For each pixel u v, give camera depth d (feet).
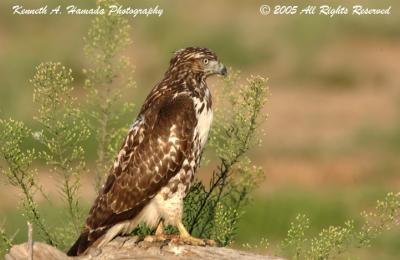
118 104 49.98
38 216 38.19
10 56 102.83
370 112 96.63
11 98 86.53
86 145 65.05
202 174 65.77
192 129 36.17
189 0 124.57
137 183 35.45
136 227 37.19
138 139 35.94
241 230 59.41
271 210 61.67
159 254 33.53
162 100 36.73
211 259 33.06
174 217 35.83
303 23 118.42
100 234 34.86
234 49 113.50
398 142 82.43
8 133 37.76
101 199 35.35
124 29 41.24
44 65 38.40
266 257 32.94
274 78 108.88
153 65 108.78
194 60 37.45
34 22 118.83
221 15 123.44
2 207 58.65
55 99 38.32
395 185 74.08
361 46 117.70
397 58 114.42
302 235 39.60
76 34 111.75
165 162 35.65
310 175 75.97
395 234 56.59
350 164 78.38
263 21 121.08
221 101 39.45
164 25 115.65
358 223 61.87
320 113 95.45
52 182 58.65
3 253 38.24
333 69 109.19
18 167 37.81
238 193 41.01
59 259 31.68
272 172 76.28
